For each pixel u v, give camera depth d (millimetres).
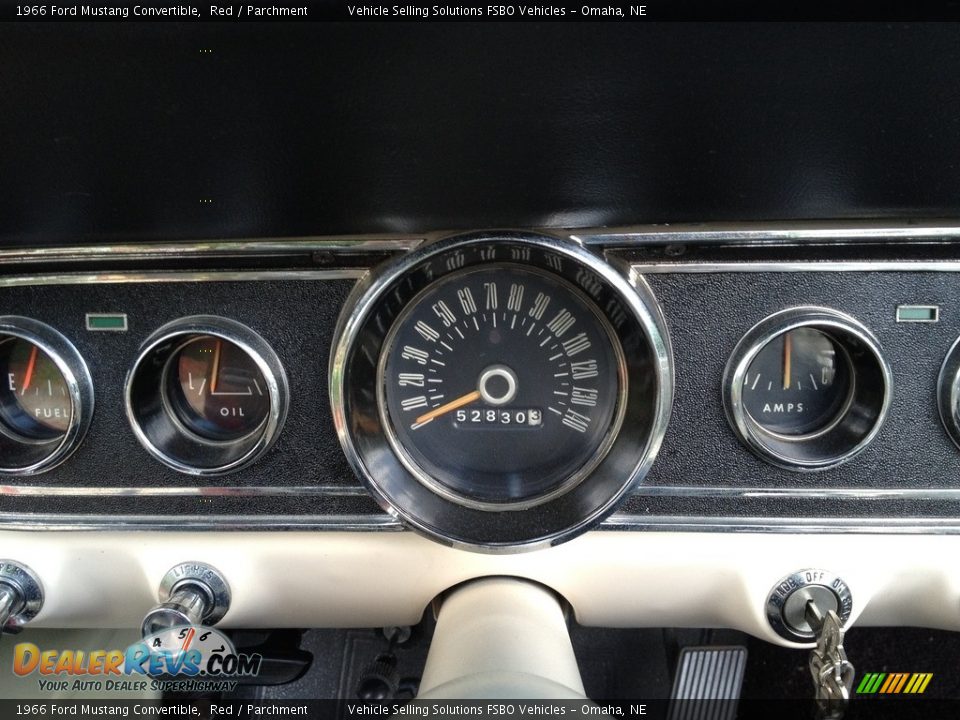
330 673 426
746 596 310
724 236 279
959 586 308
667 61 205
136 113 220
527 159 240
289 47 200
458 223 281
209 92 213
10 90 210
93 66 204
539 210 272
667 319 290
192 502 307
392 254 284
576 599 316
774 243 281
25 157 233
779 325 283
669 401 281
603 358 301
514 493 309
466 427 311
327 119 223
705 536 307
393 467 304
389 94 214
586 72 209
